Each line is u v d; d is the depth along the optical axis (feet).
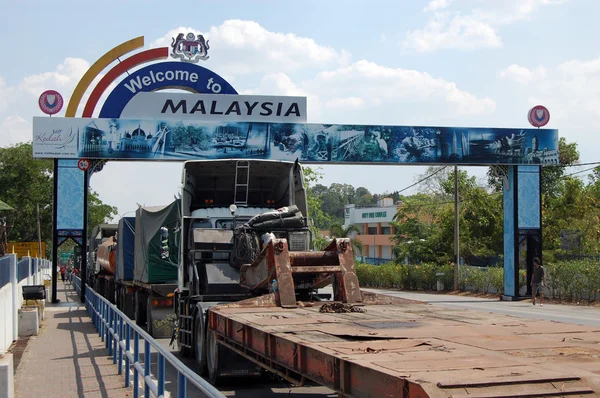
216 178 48.73
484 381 12.82
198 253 41.68
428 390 12.32
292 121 95.76
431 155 98.99
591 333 20.01
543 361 15.16
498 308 83.10
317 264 34.24
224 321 29.81
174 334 46.19
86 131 91.09
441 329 21.06
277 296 32.12
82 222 93.35
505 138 101.14
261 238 40.47
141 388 33.19
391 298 32.91
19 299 63.41
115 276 82.79
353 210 288.92
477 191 156.04
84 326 65.57
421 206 185.57
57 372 38.37
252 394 33.04
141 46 96.12
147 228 60.54
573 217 142.61
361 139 97.14
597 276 88.79
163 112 93.04
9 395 26.96
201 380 16.08
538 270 89.25
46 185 233.76
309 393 33.32
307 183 195.93
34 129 90.43
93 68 94.79
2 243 75.15
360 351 16.90
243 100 94.58
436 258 154.92
